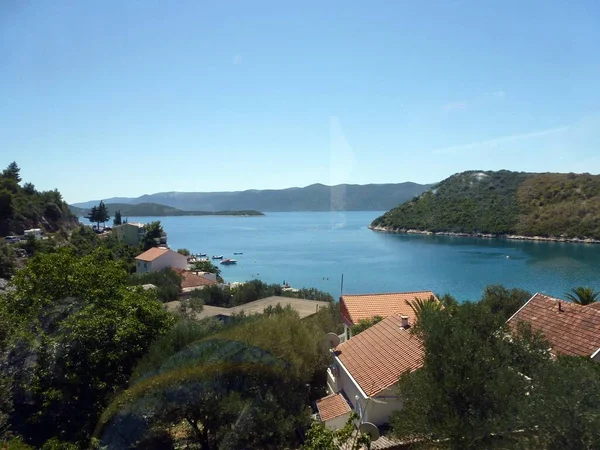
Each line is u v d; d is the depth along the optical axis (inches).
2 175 3823.8
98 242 3408.0
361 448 474.0
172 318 751.1
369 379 641.0
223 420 395.9
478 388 324.5
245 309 1449.3
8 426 462.3
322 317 1148.5
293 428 438.0
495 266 3747.5
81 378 561.0
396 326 802.8
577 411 277.1
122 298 722.2
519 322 392.2
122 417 398.6
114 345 609.6
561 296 2436.0
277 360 481.4
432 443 339.0
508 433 303.7
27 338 551.5
